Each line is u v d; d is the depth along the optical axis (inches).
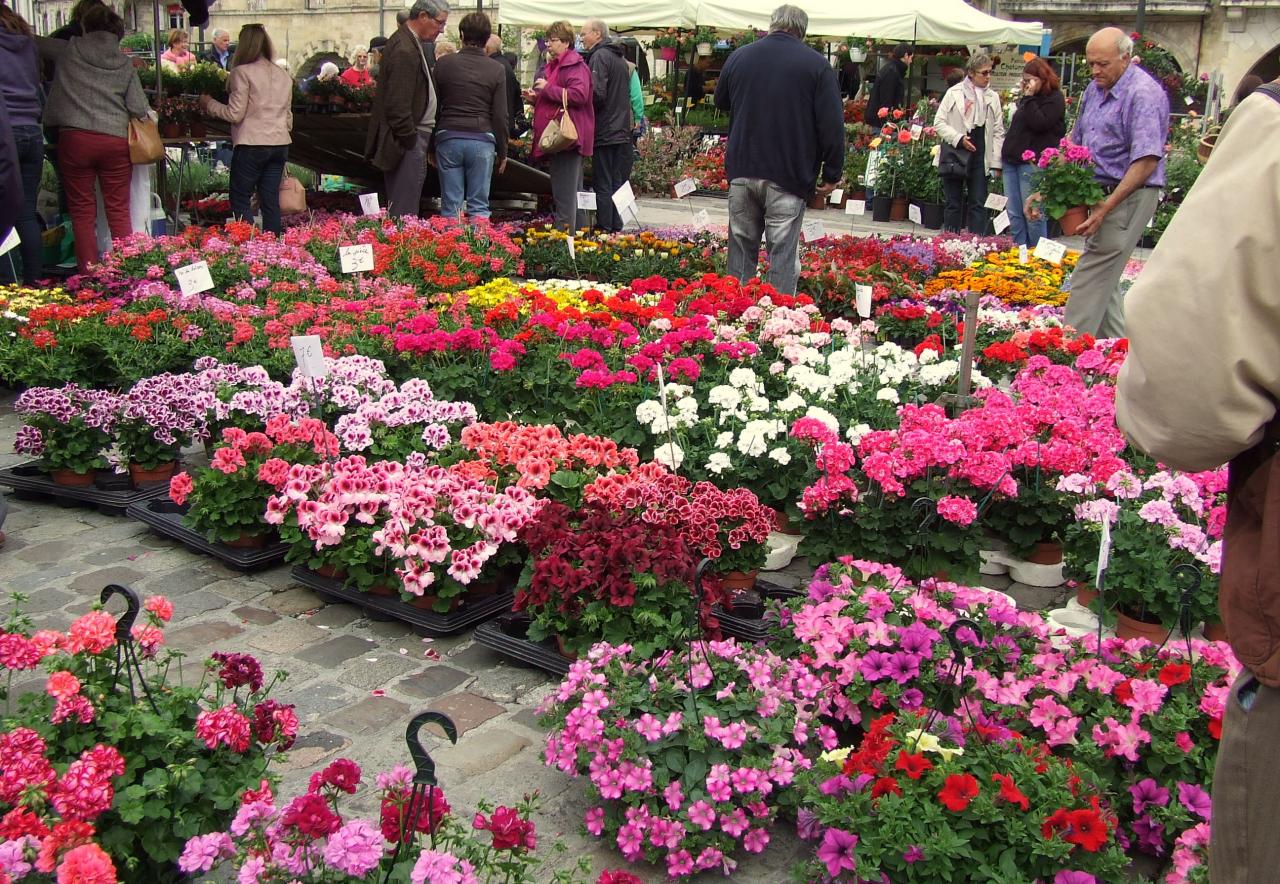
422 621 175.6
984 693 134.0
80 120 361.1
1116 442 214.4
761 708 131.6
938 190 706.8
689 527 173.8
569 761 129.0
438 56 508.4
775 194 339.3
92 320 275.4
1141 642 143.7
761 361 264.4
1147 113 287.7
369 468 189.6
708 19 738.2
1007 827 111.0
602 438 209.0
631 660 142.3
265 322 291.9
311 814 95.6
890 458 184.2
